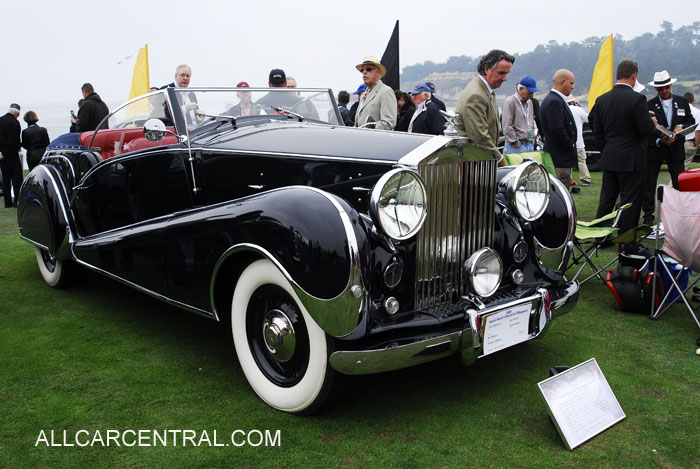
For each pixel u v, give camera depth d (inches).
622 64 193.8
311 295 84.4
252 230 92.4
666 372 110.8
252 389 105.7
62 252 154.1
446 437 89.0
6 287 170.1
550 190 117.5
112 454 84.9
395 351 85.0
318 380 89.6
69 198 155.5
